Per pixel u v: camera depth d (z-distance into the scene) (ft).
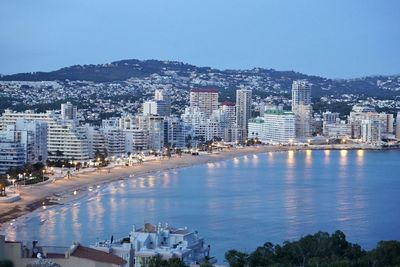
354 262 547.90
